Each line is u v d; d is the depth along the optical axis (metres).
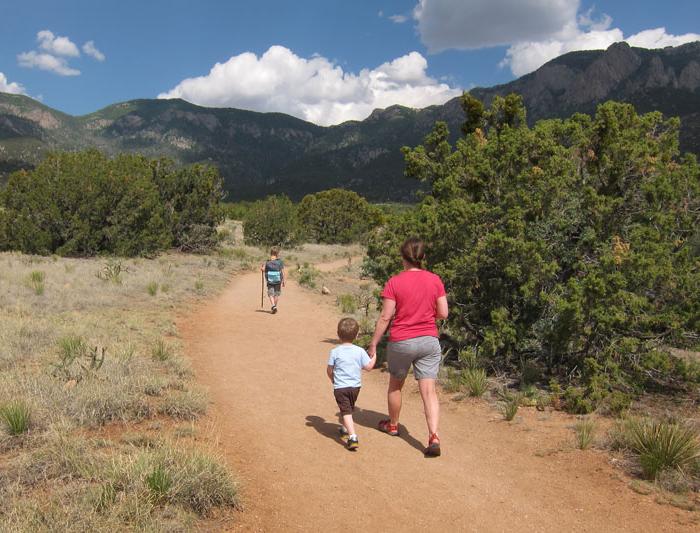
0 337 8.11
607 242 8.34
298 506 4.13
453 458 5.29
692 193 8.45
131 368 7.16
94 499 3.62
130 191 23.58
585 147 9.41
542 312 8.40
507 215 8.62
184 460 4.20
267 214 37.19
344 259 36.69
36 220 21.81
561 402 7.01
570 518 4.15
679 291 7.63
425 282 5.22
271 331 11.88
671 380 8.39
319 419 6.28
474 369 8.16
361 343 10.60
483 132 12.08
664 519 4.11
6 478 3.93
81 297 12.60
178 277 18.17
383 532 3.84
